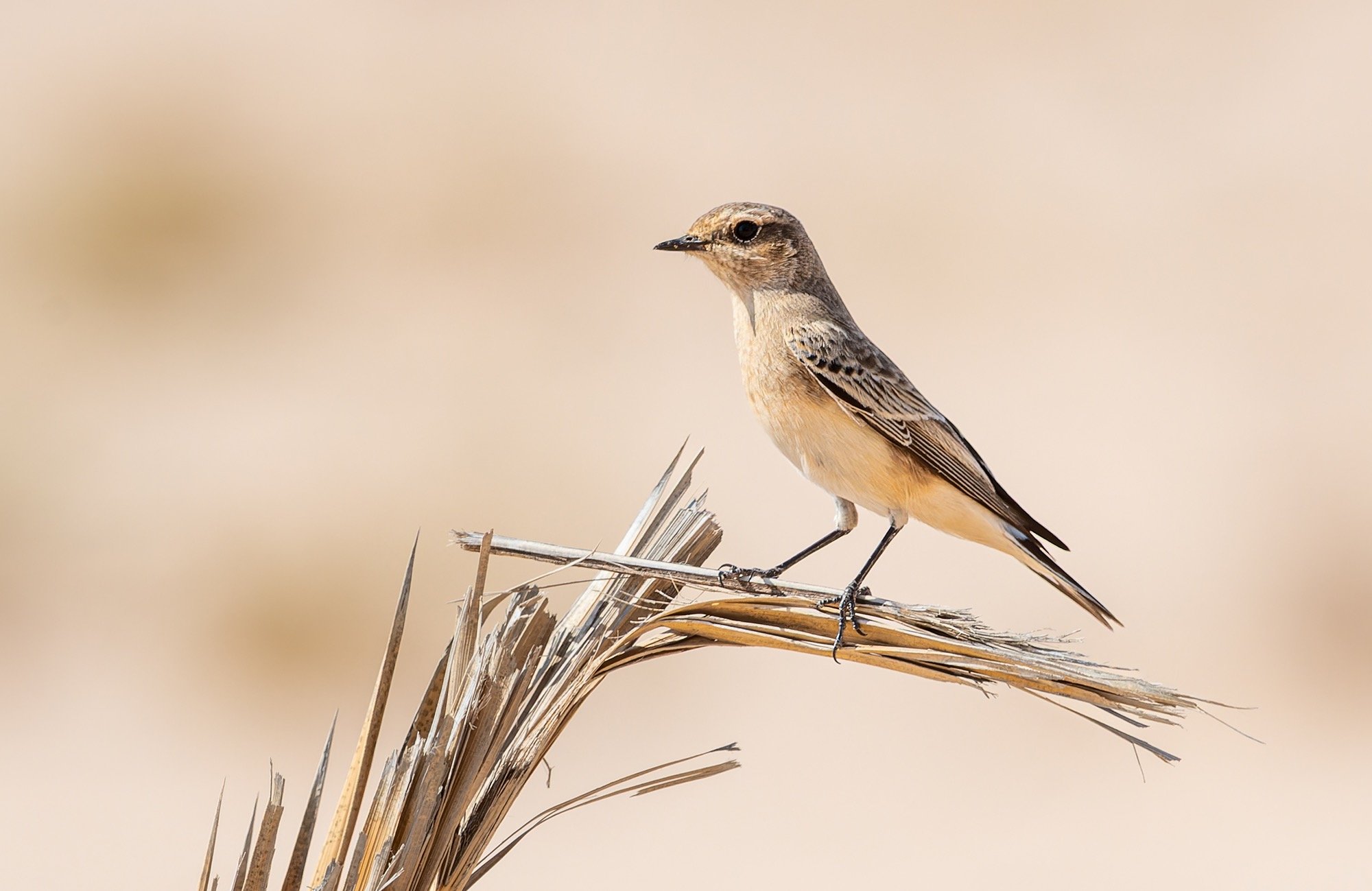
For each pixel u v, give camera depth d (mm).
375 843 3373
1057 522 16375
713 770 3826
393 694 12852
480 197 25469
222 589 14117
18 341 20031
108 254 22922
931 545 15258
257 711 12586
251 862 3234
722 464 17344
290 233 24281
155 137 25078
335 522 15102
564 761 12141
